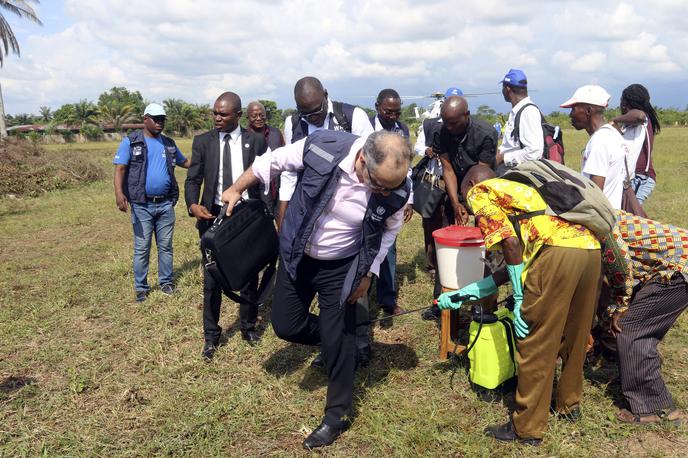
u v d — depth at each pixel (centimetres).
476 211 298
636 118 474
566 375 310
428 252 556
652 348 312
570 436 307
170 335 451
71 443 312
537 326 286
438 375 380
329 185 284
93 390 372
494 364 341
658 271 308
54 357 417
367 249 294
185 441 310
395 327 463
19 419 336
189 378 384
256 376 387
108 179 1659
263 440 315
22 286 591
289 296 324
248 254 356
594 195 280
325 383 376
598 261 284
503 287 535
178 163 554
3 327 473
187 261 673
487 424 322
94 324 485
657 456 287
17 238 849
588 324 296
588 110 388
